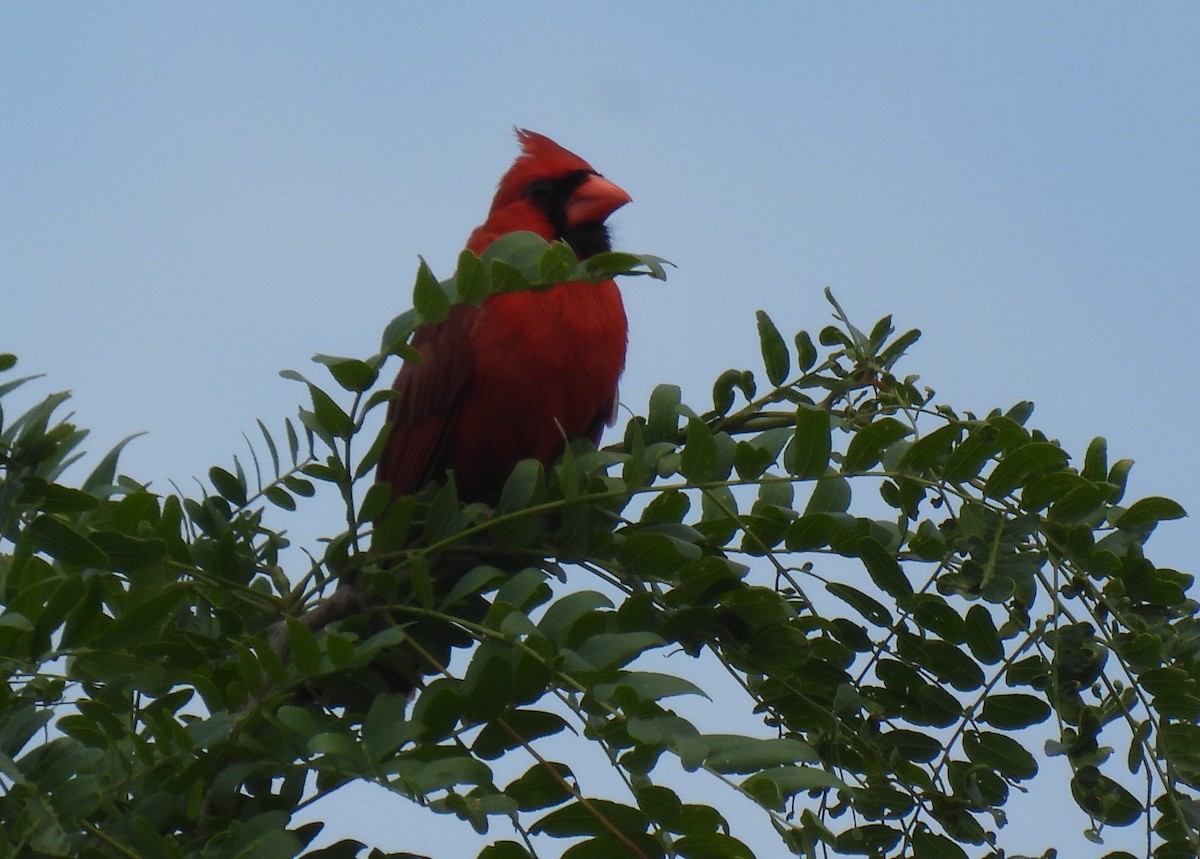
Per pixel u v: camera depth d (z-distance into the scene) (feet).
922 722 16.15
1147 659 15.29
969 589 15.60
